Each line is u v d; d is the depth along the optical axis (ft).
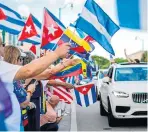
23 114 19.62
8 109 13.44
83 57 33.09
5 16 33.94
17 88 16.93
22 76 13.16
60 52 13.17
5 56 16.11
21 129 14.03
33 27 35.94
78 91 37.58
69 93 38.14
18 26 34.91
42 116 26.11
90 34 23.02
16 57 16.26
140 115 36.83
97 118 45.52
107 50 22.81
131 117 36.83
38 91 23.41
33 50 43.52
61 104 43.37
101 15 22.72
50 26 32.04
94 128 37.40
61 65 19.35
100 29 22.77
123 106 36.81
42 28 32.14
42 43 32.07
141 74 42.63
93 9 22.88
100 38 22.84
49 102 27.53
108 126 38.81
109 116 38.52
